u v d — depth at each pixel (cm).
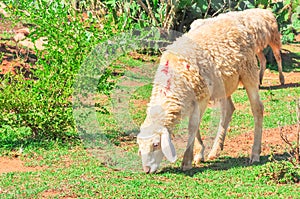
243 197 925
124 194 936
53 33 1357
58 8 1384
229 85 1088
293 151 1138
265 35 1144
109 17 1436
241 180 1017
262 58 1869
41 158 1177
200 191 950
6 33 2169
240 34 1088
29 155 1193
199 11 2078
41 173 1071
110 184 991
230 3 2059
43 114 1314
